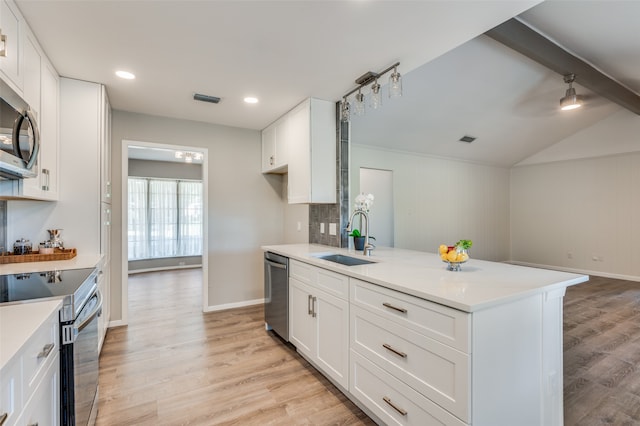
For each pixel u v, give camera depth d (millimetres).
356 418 1852
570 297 4480
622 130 5742
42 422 1117
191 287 5082
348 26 1845
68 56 2186
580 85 4258
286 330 2768
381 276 1729
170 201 6801
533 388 1483
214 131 3850
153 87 2736
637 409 1914
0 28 1475
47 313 1184
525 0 1596
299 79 2588
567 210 6742
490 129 5469
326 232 3342
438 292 1386
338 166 3129
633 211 5828
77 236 2531
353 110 3006
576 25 2932
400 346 1555
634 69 3889
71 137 2521
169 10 1693
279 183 4281
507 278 1660
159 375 2320
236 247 3980
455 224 6723
